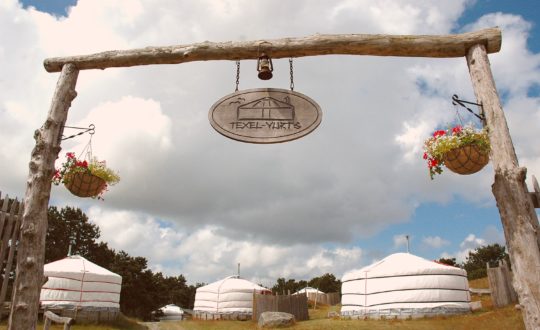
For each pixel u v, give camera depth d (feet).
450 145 12.22
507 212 11.42
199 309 88.17
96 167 14.61
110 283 58.03
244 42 14.74
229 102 14.51
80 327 47.96
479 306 52.70
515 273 10.98
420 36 13.93
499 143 12.04
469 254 161.79
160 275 124.36
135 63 15.48
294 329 47.65
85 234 122.72
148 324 64.44
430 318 49.42
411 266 53.62
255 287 87.45
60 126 14.71
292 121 14.14
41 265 13.14
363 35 14.21
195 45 15.01
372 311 54.54
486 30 13.56
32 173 13.82
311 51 14.49
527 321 10.50
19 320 12.25
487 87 12.76
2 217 15.43
